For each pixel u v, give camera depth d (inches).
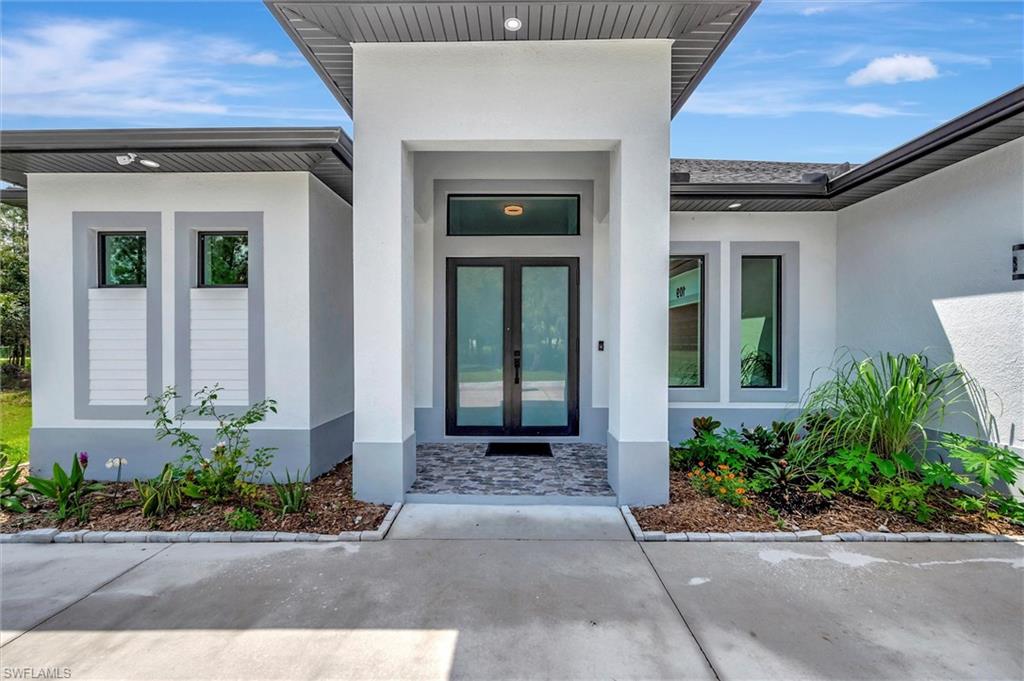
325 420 206.5
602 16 143.5
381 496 163.0
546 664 88.2
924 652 91.1
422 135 159.0
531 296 240.2
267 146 166.2
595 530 144.8
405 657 90.0
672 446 238.2
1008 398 162.4
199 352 194.1
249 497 160.4
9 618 101.6
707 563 125.1
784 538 138.0
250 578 117.6
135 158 176.7
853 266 231.0
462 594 110.8
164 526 145.3
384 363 161.9
